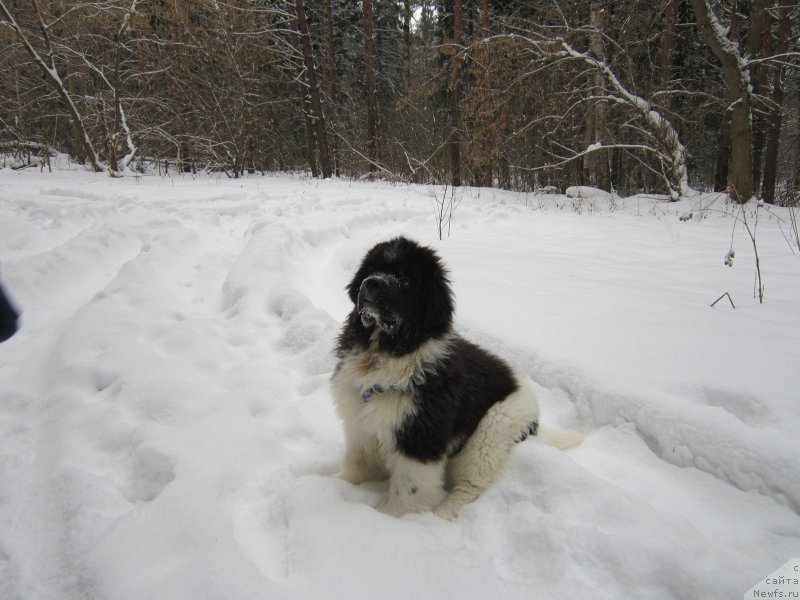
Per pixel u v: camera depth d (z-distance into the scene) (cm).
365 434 289
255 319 497
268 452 304
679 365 377
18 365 416
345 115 2855
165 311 513
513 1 2108
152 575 207
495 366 326
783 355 376
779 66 1720
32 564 224
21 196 1031
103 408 334
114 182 1491
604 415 352
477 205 1305
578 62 1748
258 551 231
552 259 747
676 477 297
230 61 1961
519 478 280
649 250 823
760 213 1235
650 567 213
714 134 2195
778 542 243
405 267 280
